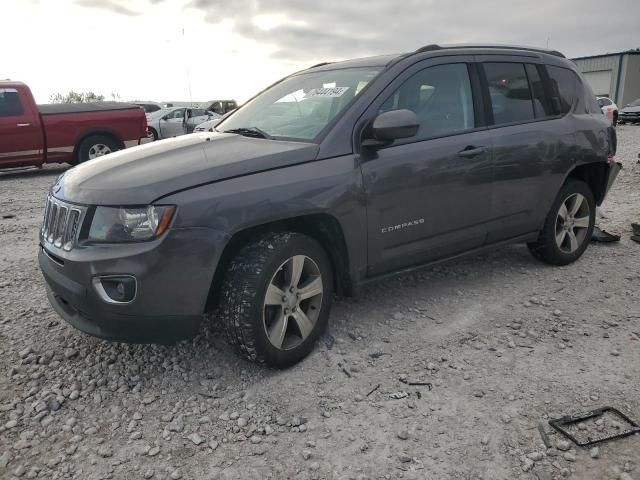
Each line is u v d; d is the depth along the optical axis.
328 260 3.39
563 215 4.81
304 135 3.48
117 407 2.94
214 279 3.10
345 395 3.00
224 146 3.40
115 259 2.75
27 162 11.57
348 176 3.31
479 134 4.01
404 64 3.77
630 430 2.63
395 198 3.55
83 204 2.90
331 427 2.73
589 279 4.61
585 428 2.66
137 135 12.73
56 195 3.22
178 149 3.40
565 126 4.61
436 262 3.99
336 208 3.25
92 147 12.23
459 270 4.89
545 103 4.57
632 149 14.17
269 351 3.10
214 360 3.40
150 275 2.74
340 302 4.20
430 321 3.87
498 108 4.21
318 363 3.33
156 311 2.80
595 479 2.34
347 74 3.91
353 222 3.36
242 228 2.92
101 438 2.69
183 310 2.85
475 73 4.12
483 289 4.44
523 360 3.31
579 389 2.99
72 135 11.90
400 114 3.29
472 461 2.47
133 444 2.64
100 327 2.89
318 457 2.53
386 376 3.17
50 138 11.65
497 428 2.69
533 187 4.41
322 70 4.24
